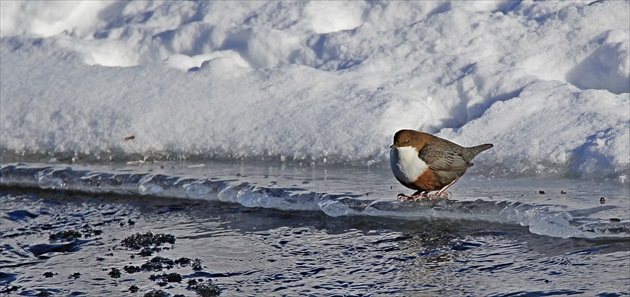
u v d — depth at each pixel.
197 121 13.59
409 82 13.49
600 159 10.91
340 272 9.03
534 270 8.70
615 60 12.80
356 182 11.54
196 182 12.02
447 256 9.30
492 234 9.81
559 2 14.29
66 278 9.22
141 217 11.45
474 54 13.68
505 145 11.70
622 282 8.20
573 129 11.55
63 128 14.20
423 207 10.43
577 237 9.39
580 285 8.23
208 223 10.98
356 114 12.85
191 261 9.52
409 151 10.09
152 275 9.14
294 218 10.95
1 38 16.95
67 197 12.61
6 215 11.80
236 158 13.02
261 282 8.84
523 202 10.09
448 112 13.08
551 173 11.19
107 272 9.34
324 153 12.55
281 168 12.45
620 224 9.20
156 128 13.69
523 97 12.37
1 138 14.40
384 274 8.91
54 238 10.66
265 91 13.83
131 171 12.73
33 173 13.15
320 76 13.91
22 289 8.93
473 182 11.21
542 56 13.46
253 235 10.39
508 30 13.94
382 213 10.61
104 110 14.16
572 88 12.36
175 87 14.30
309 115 13.12
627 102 11.80
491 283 8.47
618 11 13.52
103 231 10.91
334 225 10.58
